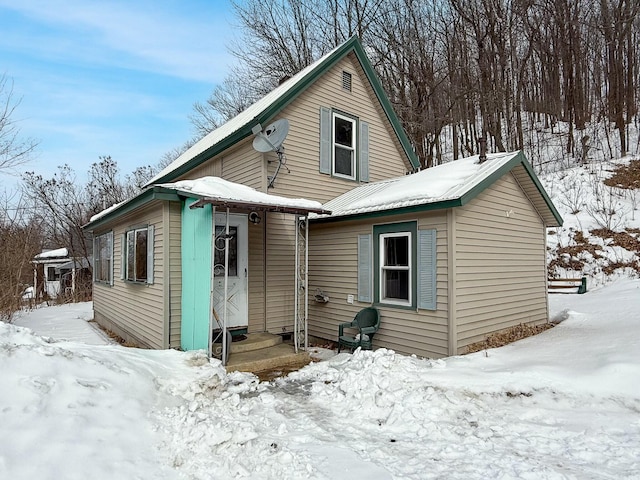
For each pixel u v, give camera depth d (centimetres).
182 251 694
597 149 2125
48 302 1745
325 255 867
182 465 293
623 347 539
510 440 355
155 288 717
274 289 836
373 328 721
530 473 294
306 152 962
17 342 385
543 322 859
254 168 893
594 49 2309
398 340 713
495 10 1961
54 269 2597
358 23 2061
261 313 814
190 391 413
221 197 607
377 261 758
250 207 631
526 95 2517
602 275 1334
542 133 2378
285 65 2195
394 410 418
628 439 351
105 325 1046
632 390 425
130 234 845
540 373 474
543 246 873
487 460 319
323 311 868
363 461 316
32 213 1811
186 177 1160
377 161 1147
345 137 1074
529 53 2134
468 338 657
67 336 933
